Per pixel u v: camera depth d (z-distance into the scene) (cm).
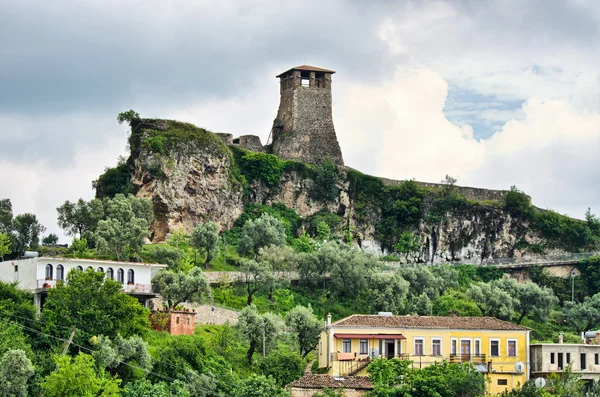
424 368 16138
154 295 19625
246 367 17788
